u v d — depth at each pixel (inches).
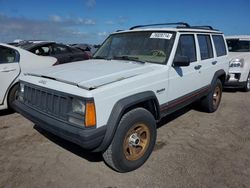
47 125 124.9
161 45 164.9
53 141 168.6
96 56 190.5
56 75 134.6
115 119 118.2
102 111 114.7
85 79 123.3
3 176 128.3
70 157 148.1
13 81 216.2
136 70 142.4
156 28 177.6
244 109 250.7
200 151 157.6
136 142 133.4
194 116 225.3
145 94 135.2
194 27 208.1
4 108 216.2
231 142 171.9
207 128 197.5
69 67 153.6
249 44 358.9
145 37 174.2
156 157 149.4
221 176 130.3
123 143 125.7
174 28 175.3
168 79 155.6
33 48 296.2
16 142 167.3
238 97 305.4
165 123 207.5
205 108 230.8
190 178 128.3
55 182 124.2
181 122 210.1
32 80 139.0
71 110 116.6
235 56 324.2
